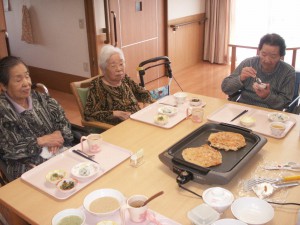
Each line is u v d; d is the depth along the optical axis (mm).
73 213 1168
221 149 1525
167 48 5227
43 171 1481
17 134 1762
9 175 1742
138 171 1469
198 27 5902
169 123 1913
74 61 4418
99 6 3986
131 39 4508
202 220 1102
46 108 1954
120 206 1185
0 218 1519
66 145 2006
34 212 1224
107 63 2227
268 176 1409
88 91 2312
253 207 1188
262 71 2371
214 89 4766
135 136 1788
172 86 4953
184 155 1450
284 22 5398
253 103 2426
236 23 5781
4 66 1701
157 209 1227
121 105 2320
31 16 4582
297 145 1657
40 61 4836
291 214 1182
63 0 4125
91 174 1412
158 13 4883
